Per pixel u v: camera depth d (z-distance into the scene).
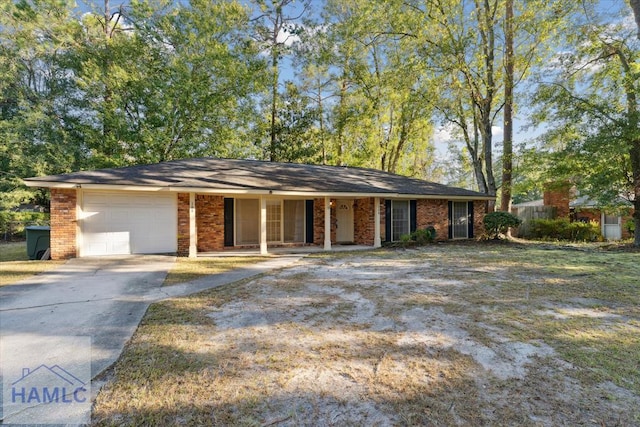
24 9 15.48
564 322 4.20
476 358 3.22
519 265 8.29
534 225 17.02
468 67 15.17
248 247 12.09
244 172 12.12
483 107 15.93
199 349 3.40
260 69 21.08
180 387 2.70
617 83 11.62
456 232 14.48
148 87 18.05
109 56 17.91
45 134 17.64
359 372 2.95
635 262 8.65
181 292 5.65
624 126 10.57
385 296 5.40
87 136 17.77
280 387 2.71
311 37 21.86
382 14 15.96
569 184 13.53
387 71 19.08
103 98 18.08
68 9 16.48
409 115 20.62
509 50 14.95
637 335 3.78
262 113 23.88
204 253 10.54
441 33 15.55
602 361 3.15
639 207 11.61
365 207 13.09
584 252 10.80
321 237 13.09
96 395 2.57
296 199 12.84
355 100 23.47
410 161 28.58
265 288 5.95
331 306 4.87
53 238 9.03
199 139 19.38
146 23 18.27
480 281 6.48
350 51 20.66
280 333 3.84
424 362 3.14
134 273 7.23
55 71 19.11
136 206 9.94
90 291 5.66
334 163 25.58
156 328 3.96
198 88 18.55
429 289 5.86
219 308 4.77
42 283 6.24
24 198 17.39
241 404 2.48
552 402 2.50
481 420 2.29
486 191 16.98
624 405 2.46
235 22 21.09
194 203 9.70
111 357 3.20
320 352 3.35
